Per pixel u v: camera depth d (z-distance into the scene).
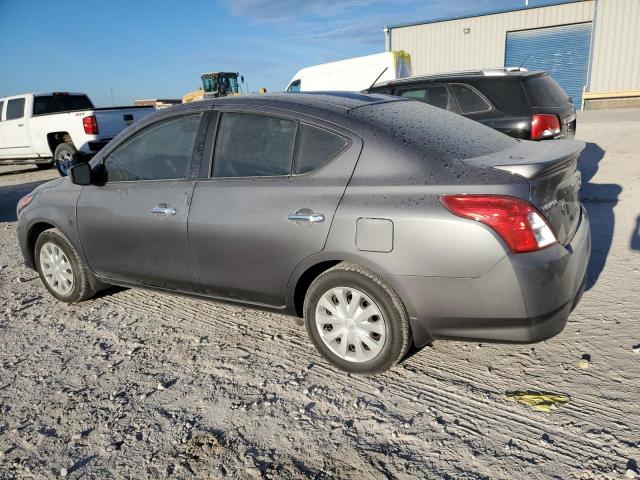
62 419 2.97
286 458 2.56
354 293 3.07
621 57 25.64
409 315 2.93
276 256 3.24
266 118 3.42
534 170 2.70
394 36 30.50
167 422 2.89
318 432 2.73
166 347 3.74
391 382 3.11
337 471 2.45
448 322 2.85
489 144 3.30
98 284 4.52
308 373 3.27
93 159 4.25
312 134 3.23
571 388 2.90
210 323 4.08
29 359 3.70
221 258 3.49
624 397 2.78
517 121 6.36
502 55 28.14
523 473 2.34
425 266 2.78
